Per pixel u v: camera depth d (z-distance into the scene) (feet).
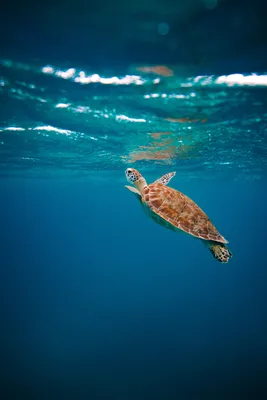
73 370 58.95
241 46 18.97
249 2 14.66
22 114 32.76
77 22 16.65
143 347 68.95
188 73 22.75
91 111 31.63
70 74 23.02
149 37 18.03
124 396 50.31
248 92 26.45
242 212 302.86
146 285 140.56
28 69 22.26
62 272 200.03
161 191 17.15
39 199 206.80
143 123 35.53
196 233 15.33
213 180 105.09
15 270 214.90
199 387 52.08
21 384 53.83
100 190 155.22
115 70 22.33
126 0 14.64
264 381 52.24
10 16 16.16
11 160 65.87
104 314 93.40
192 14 15.72
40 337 75.97
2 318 91.40
